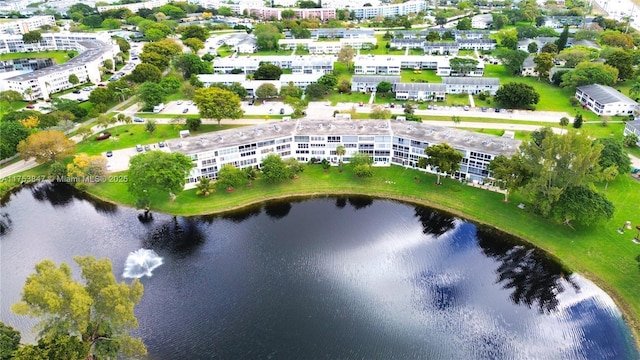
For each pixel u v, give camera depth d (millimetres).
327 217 171875
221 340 121625
